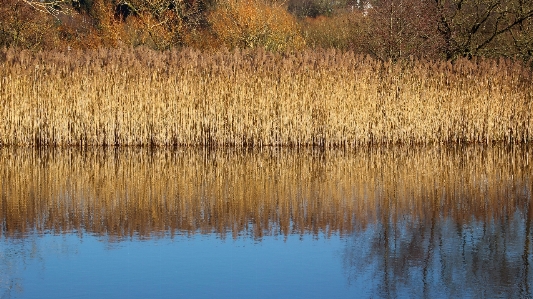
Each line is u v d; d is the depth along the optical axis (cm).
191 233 1291
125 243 1220
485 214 1457
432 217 1432
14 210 1469
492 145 2708
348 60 2612
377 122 2642
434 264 1112
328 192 1694
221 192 1688
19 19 3450
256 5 4003
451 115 2708
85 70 2519
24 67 2483
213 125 2556
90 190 1702
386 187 1764
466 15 3244
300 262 1118
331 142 2575
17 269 1071
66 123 2517
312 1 6128
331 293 979
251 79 2562
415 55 3025
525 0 3189
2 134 2494
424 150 2538
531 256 1155
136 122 2542
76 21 4388
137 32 4019
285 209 1498
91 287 994
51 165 2095
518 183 1828
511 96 2739
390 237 1273
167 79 2550
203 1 4553
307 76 2578
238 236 1273
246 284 1009
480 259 1141
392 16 3083
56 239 1243
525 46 3169
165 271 1066
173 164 2142
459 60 2736
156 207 1512
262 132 2566
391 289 998
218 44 3916
